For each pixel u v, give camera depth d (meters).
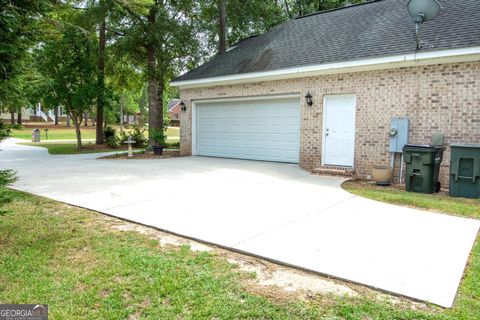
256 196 6.58
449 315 2.57
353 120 9.52
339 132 9.80
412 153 7.47
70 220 4.91
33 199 6.10
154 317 2.56
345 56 9.46
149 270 3.28
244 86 12.04
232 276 3.21
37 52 5.44
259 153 12.25
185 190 7.08
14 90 3.96
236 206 5.79
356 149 9.39
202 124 13.95
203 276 3.19
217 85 12.86
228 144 13.14
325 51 10.35
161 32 14.99
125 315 2.58
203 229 4.52
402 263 3.49
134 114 53.97
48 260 3.51
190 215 5.20
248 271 3.33
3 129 3.94
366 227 4.68
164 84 18.56
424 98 8.27
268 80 11.29
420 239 4.22
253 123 12.30
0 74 3.79
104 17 14.41
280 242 4.07
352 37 10.50
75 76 16.45
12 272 3.24
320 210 5.58
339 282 3.12
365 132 9.21
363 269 3.34
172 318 2.55
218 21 19.05
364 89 9.17
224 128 13.20
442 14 9.37
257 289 2.98
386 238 4.24
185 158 13.16
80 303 2.73
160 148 14.67
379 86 8.91
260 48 13.19
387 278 3.15
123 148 19.42
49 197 6.33
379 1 12.49
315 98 10.17
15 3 3.79
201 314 2.60
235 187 7.46
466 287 3.00
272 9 19.81
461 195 6.92
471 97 7.66
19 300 2.77
